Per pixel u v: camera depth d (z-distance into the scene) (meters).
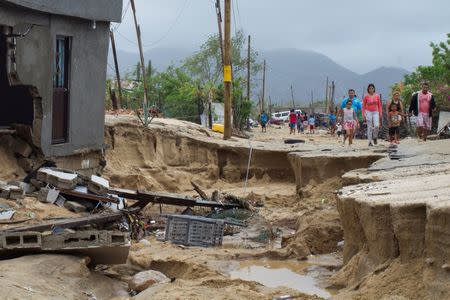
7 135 16.44
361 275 10.21
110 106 38.72
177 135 25.84
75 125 18.42
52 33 17.09
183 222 15.10
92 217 12.49
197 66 58.91
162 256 13.17
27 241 10.55
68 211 13.38
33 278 9.62
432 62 41.03
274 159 24.78
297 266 13.20
